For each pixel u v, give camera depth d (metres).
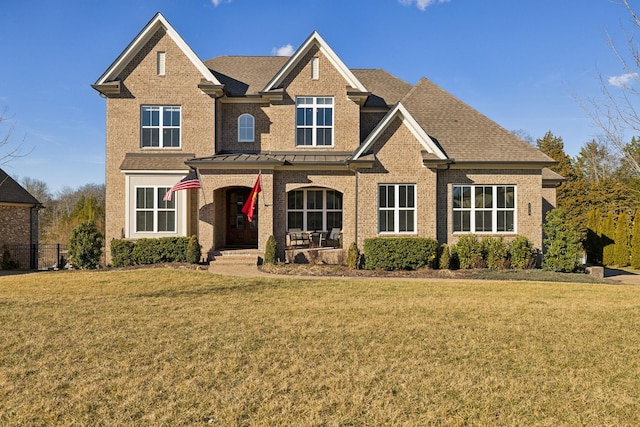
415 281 16.12
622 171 37.50
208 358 7.19
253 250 21.03
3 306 10.95
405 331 8.83
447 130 22.06
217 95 21.67
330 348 7.74
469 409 5.52
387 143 20.09
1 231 24.45
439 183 20.70
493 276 17.69
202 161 19.98
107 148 21.58
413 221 20.19
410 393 5.95
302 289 13.82
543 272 18.72
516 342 8.16
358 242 19.98
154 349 7.62
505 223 20.84
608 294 13.41
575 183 42.28
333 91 22.44
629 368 6.94
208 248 20.30
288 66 22.22
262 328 8.98
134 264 19.88
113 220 21.48
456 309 10.87
